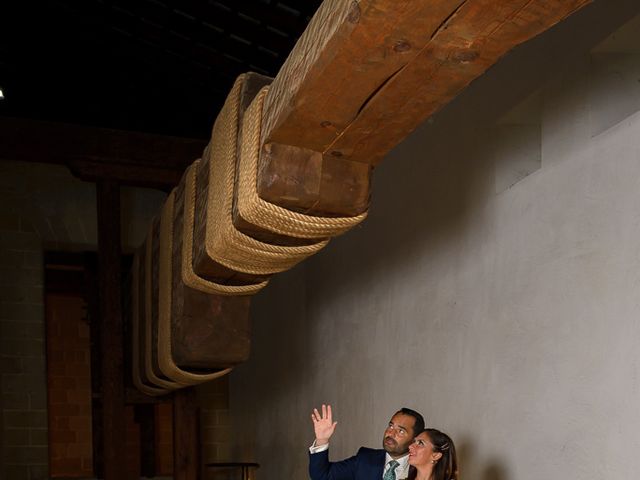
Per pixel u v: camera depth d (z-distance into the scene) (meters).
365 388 5.12
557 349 3.07
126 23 7.44
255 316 8.44
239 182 2.95
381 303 4.93
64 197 8.79
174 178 7.93
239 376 9.09
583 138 3.02
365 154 2.76
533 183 3.32
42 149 7.56
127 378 7.55
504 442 3.41
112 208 7.69
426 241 4.33
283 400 7.17
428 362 4.22
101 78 8.62
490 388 3.56
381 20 1.85
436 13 1.80
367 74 2.14
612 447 2.71
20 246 8.56
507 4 1.75
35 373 8.44
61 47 8.28
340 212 2.87
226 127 3.33
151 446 9.98
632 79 3.04
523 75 3.43
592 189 2.92
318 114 2.45
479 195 3.78
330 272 5.98
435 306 4.18
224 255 3.46
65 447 11.92
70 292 11.62
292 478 6.79
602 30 2.93
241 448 8.83
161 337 5.04
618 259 2.74
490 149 3.72
